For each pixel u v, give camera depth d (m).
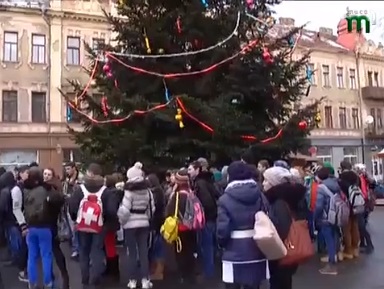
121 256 11.65
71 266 10.77
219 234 5.53
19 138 31.53
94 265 8.88
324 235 9.55
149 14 13.40
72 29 33.34
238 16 12.77
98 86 13.67
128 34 13.38
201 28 13.20
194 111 12.09
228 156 12.34
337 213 9.42
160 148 12.50
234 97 12.74
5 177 9.53
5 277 9.79
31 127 31.91
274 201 5.96
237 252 5.51
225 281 5.57
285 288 6.10
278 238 5.41
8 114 31.53
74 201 8.58
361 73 43.34
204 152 12.85
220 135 12.27
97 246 8.87
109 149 12.52
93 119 13.12
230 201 5.58
